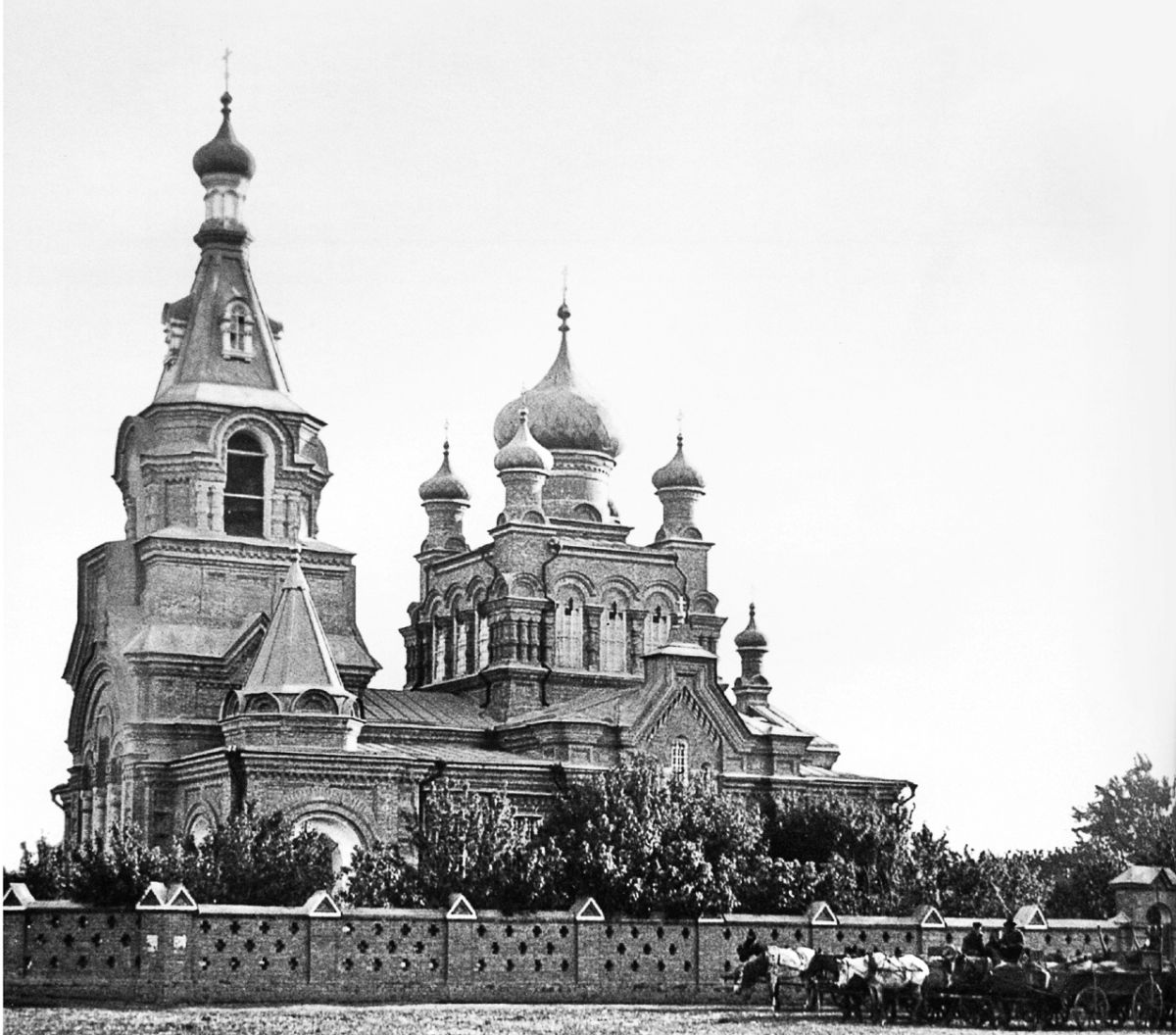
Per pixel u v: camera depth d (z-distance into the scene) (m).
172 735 89.62
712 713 94.81
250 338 96.38
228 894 70.44
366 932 65.62
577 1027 56.56
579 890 73.88
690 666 94.50
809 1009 63.59
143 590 92.44
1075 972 57.88
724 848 81.00
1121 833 99.56
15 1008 60.47
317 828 83.69
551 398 105.75
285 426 95.19
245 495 94.94
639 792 81.69
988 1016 58.25
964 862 90.44
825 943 72.62
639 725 92.94
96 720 94.69
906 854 89.62
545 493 105.31
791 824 90.00
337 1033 53.56
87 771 95.38
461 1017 59.16
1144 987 58.22
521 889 71.19
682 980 70.25
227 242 97.25
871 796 98.12
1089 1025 57.66
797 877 81.81
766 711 106.19
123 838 71.88
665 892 73.50
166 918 62.78
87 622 95.25
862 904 82.31
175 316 96.94
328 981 64.75
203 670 90.75
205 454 93.50
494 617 100.00
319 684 86.19
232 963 63.59
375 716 95.06
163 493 93.56
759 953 69.19
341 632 94.62
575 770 90.06
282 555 93.69
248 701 85.75
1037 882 93.69
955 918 75.25
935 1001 59.19
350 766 84.56
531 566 100.19
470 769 88.12
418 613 106.94
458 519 108.38
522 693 98.50
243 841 72.50
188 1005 62.31
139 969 62.94
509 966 67.69
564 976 68.50
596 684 100.56
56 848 76.44
